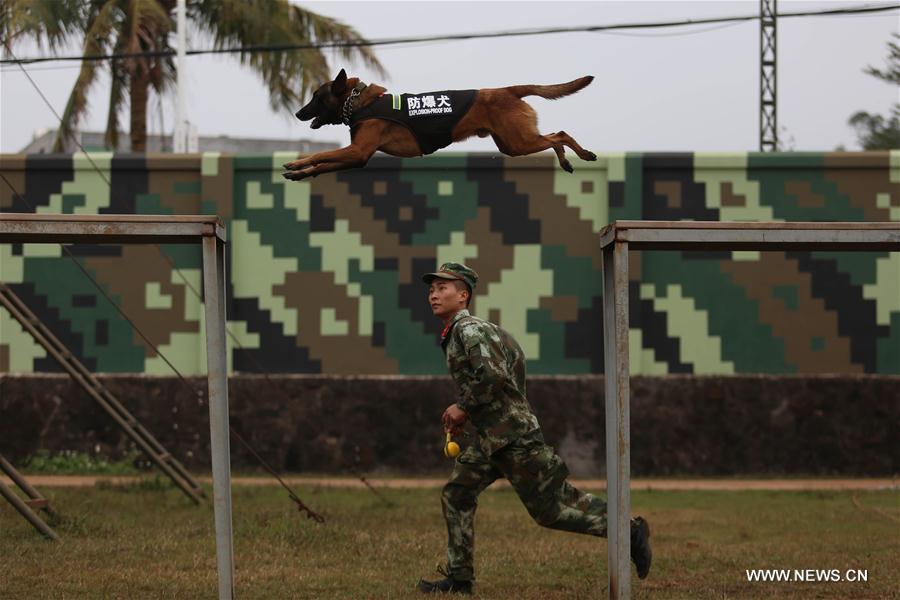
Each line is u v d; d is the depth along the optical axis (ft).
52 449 55.72
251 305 56.95
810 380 56.08
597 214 56.90
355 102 22.35
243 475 55.67
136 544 31.94
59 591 25.45
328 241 57.06
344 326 56.95
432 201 57.06
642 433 55.93
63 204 56.70
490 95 22.43
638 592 26.40
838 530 37.50
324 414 56.08
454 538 26.07
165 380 56.08
